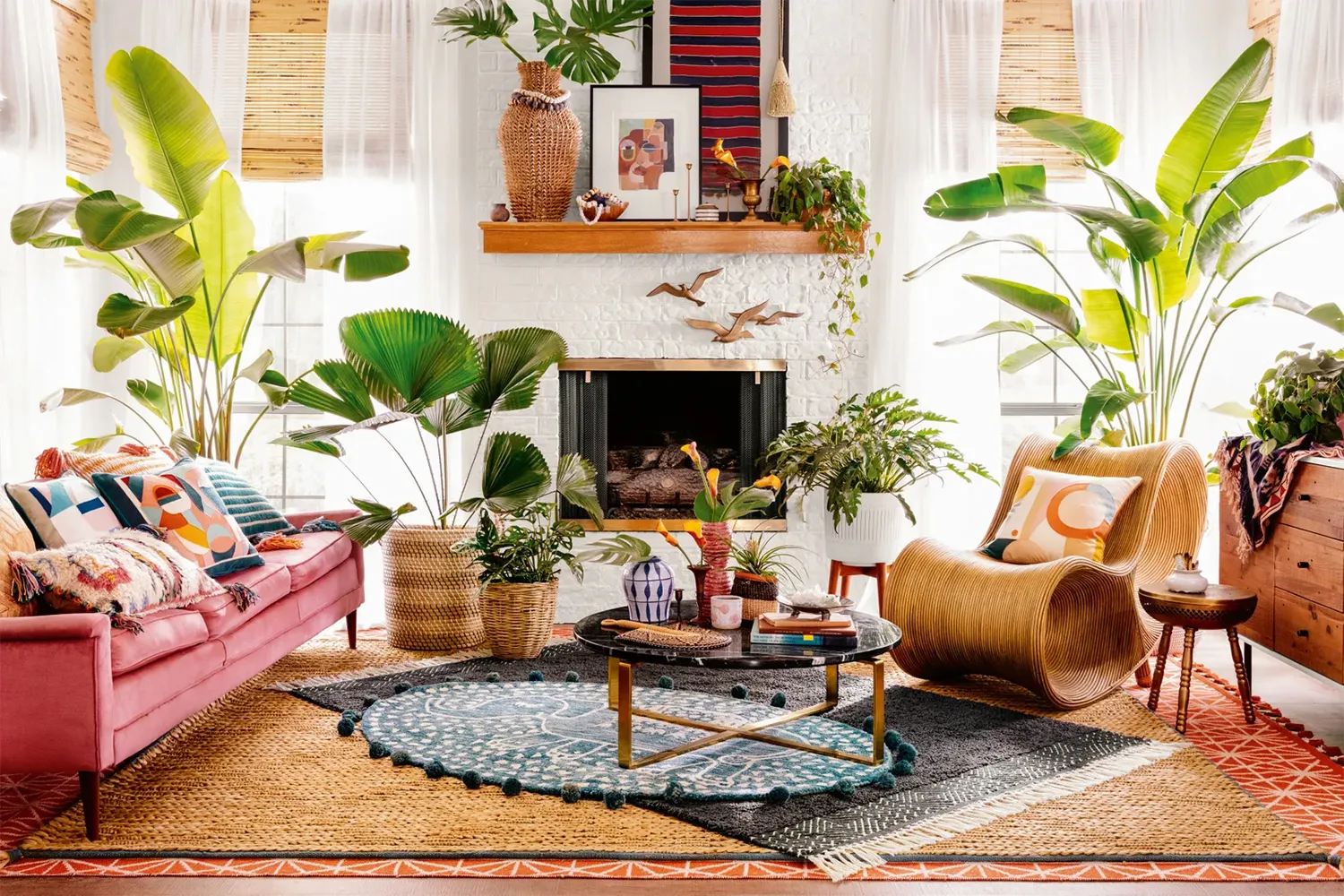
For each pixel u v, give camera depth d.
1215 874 2.70
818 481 5.39
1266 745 3.72
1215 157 4.89
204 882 2.65
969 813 3.06
